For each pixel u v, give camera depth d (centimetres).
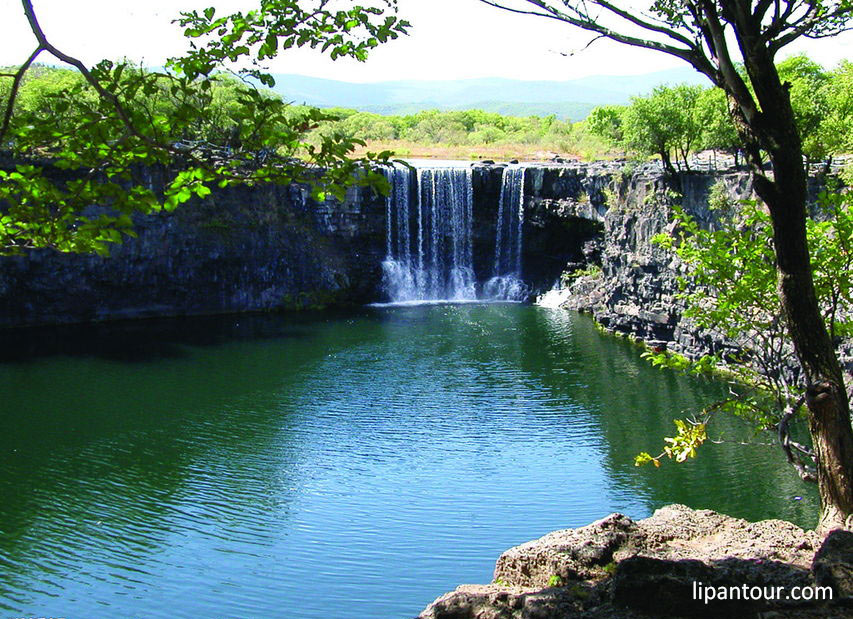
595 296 8075
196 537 3528
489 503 3856
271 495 3984
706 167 7144
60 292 7688
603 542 1748
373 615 2889
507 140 14462
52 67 6438
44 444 4653
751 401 2064
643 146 6444
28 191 1271
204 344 6988
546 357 6525
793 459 1755
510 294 9000
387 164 1301
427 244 9188
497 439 4738
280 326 7706
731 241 2028
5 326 7538
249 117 1307
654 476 4162
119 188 1271
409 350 6775
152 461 4419
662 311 6494
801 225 1636
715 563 1523
